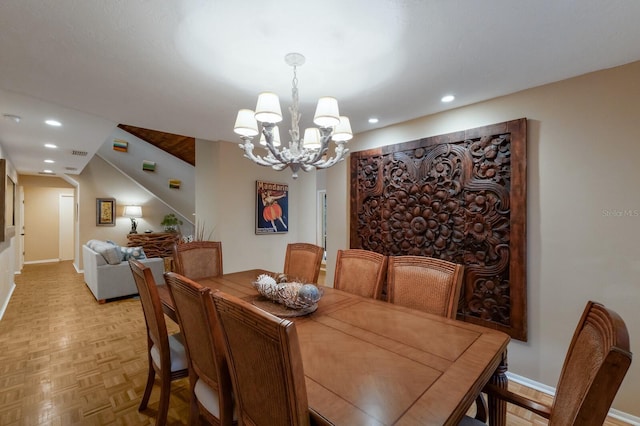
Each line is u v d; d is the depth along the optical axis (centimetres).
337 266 236
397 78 202
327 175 375
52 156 434
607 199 190
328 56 173
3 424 173
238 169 405
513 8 131
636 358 180
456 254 257
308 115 279
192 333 130
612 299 189
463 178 253
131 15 137
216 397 128
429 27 145
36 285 508
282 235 457
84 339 293
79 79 203
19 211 617
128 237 679
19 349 270
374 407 85
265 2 128
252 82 208
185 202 777
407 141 295
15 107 253
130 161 693
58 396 201
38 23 142
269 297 179
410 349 122
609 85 189
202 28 147
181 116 283
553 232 210
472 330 143
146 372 233
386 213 310
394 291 196
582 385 78
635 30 147
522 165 220
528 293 221
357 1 127
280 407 86
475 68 188
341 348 123
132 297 441
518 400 116
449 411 84
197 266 265
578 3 128
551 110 211
